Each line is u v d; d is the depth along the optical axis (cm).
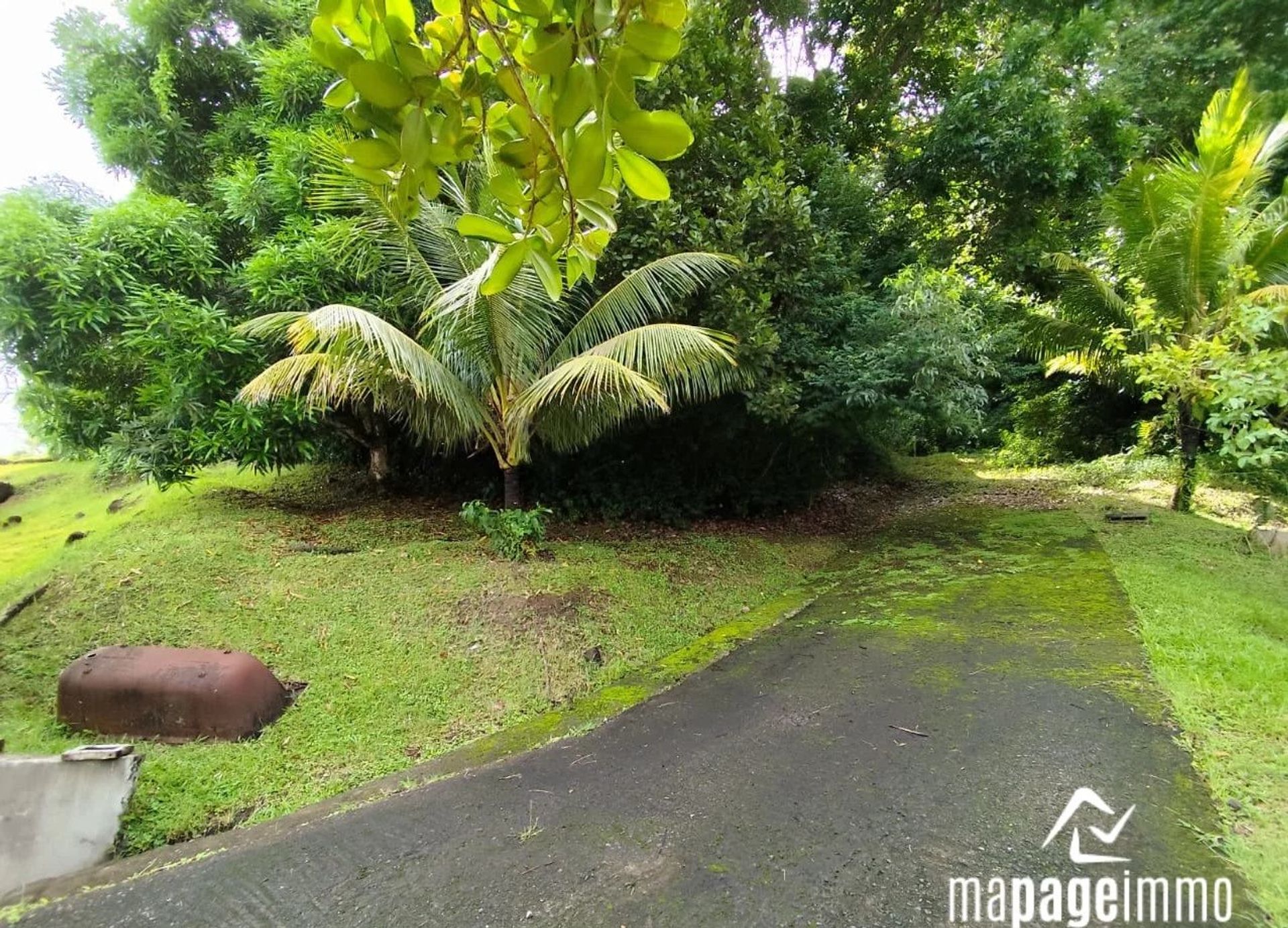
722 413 630
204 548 475
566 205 92
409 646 371
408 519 621
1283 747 249
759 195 548
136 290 516
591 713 325
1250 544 546
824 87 862
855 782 247
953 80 1006
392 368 444
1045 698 303
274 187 570
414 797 256
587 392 462
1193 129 938
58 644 357
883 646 385
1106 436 1041
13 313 486
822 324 640
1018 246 902
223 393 545
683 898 193
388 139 90
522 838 226
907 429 814
